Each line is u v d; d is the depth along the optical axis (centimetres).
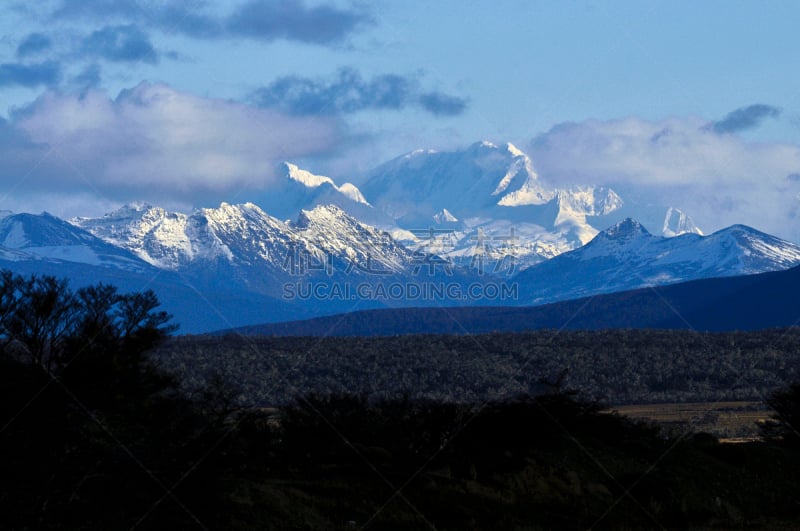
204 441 7844
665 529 8881
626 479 9962
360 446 10006
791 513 10075
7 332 7450
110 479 7481
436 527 8250
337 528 7888
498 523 8481
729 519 9538
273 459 9600
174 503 7506
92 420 7575
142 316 7962
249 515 7775
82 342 7594
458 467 9744
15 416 7225
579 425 11344
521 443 10606
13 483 7156
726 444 11706
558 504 9119
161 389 8125
